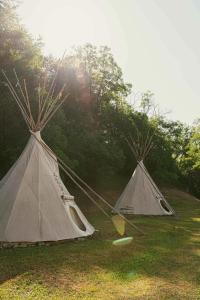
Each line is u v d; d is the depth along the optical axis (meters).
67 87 29.06
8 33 19.33
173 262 8.02
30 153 10.92
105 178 30.95
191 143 37.75
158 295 5.79
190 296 5.77
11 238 9.20
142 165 19.95
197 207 27.42
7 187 10.26
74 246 9.41
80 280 6.50
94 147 26.52
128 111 36.66
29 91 18.77
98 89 34.66
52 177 10.76
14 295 5.62
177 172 43.25
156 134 38.03
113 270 7.22
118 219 14.69
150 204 18.69
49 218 9.87
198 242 10.77
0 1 19.39
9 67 18.80
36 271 6.95
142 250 9.27
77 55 33.69
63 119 22.58
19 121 18.48
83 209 20.83
